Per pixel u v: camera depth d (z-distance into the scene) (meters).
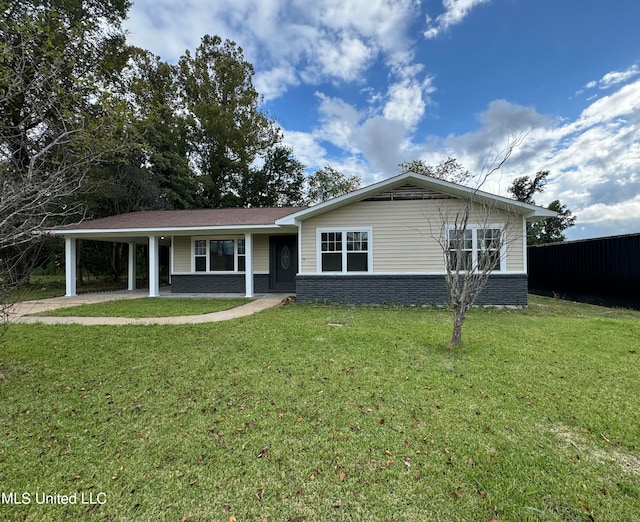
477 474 2.17
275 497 1.98
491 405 3.12
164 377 3.84
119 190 16.45
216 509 1.89
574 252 11.16
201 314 7.96
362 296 9.80
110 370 4.07
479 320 7.18
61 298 11.31
